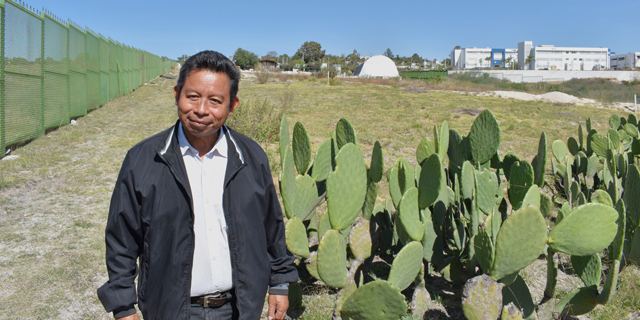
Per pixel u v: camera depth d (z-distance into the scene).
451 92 24.67
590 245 2.18
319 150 3.09
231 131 1.54
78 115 11.09
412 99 19.62
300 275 3.26
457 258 3.09
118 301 1.38
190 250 1.41
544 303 2.60
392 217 4.25
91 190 5.22
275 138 8.91
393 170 2.87
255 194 1.49
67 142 7.89
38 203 4.70
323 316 2.69
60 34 9.46
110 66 15.63
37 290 2.93
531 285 3.17
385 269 3.40
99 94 13.58
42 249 3.56
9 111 6.90
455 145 3.76
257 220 1.50
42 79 8.25
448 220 3.53
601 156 5.82
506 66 130.62
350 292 2.52
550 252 2.45
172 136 1.42
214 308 1.49
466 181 3.10
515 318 2.16
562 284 3.26
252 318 1.50
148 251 1.39
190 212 1.40
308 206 2.97
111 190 5.25
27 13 7.57
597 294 2.52
